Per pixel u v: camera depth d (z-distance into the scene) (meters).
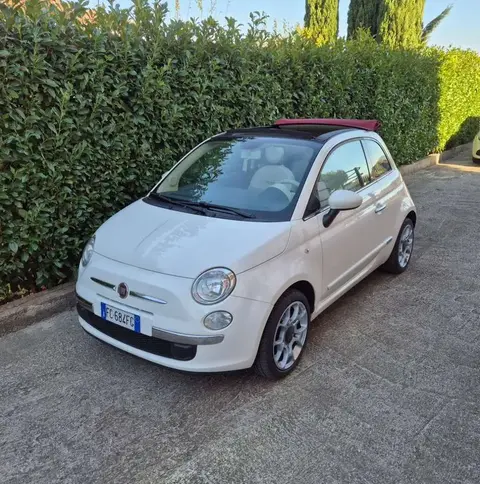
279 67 6.60
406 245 5.36
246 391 3.27
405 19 14.59
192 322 2.90
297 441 2.81
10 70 3.81
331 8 16.88
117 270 3.16
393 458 2.68
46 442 2.82
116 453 2.73
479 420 2.99
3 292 4.31
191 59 5.22
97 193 4.67
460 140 14.79
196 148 4.50
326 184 3.82
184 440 2.83
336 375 3.45
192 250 3.10
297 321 3.47
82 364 3.59
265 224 3.35
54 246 4.50
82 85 4.28
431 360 3.66
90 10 4.57
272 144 4.10
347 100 8.28
